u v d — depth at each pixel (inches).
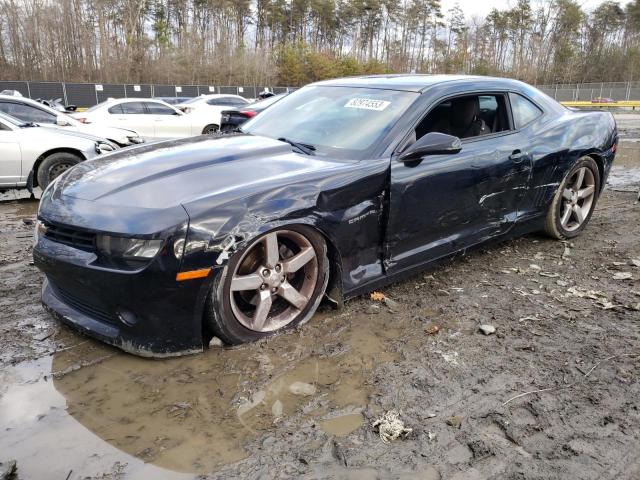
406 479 78.9
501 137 160.9
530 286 153.7
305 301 121.7
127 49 1913.1
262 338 116.6
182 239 98.7
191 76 1968.5
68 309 115.5
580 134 184.5
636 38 3041.3
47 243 109.7
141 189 109.5
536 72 2797.7
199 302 103.9
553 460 83.8
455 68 2832.2
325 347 115.3
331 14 2893.7
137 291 98.8
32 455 81.5
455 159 143.1
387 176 127.6
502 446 86.7
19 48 1756.9
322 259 121.9
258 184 111.7
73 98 1259.8
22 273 156.7
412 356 113.3
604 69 2748.5
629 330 127.4
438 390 101.2
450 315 133.3
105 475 77.9
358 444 86.0
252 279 111.5
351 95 155.7
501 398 99.4
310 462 81.7
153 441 85.5
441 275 160.2
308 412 93.7
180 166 119.6
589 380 106.0
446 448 85.7
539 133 172.1
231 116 352.2
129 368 105.7
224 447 84.5
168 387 99.7
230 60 2041.1
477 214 154.3
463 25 3105.3
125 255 98.3
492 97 163.6
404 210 132.7
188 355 109.8
